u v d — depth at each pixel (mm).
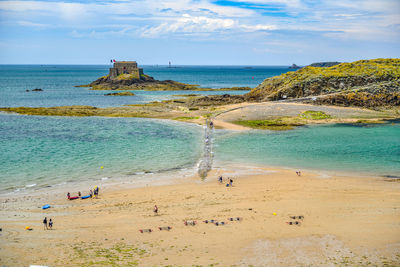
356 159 53531
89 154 57156
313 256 24938
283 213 33188
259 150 59469
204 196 38562
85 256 24453
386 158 53812
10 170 48250
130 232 29297
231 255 25125
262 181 43812
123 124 84500
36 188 41500
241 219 31859
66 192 40250
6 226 30031
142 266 23219
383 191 39312
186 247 26469
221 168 49719
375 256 24719
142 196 38844
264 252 25609
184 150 59906
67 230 29562
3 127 79188
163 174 47062
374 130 74812
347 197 37500
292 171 48000
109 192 40250
